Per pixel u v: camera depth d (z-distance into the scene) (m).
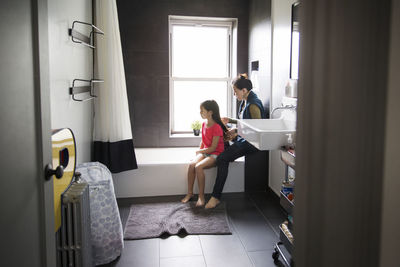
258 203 3.26
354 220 0.41
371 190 0.41
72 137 1.82
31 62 1.03
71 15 2.40
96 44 2.96
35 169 1.07
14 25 0.92
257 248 2.40
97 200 2.10
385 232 0.44
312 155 0.44
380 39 0.40
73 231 1.69
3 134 0.86
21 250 0.97
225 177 3.19
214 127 3.24
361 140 0.40
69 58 2.35
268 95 3.38
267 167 3.56
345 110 0.40
